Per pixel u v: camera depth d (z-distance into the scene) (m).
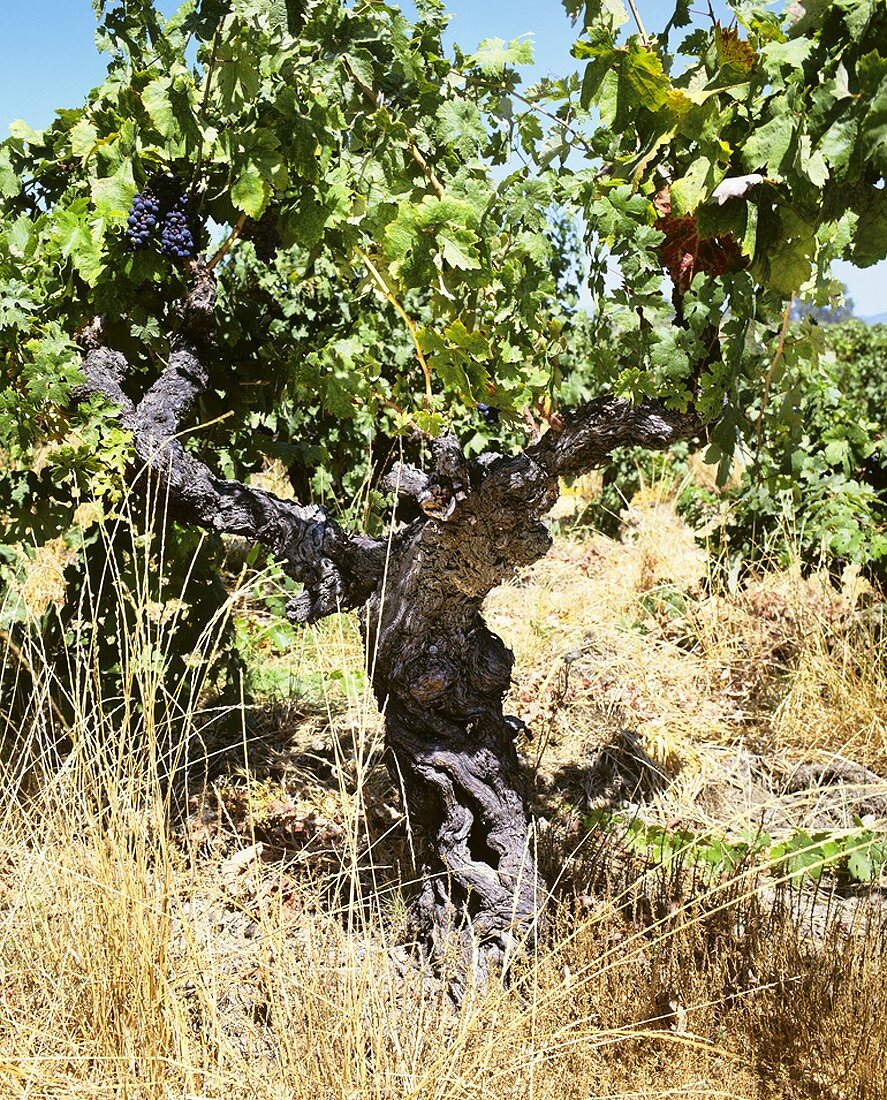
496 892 3.06
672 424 2.88
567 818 3.97
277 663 5.32
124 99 3.06
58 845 2.98
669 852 3.61
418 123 2.84
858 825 3.92
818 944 3.22
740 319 2.48
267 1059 2.54
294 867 3.51
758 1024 2.74
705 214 2.39
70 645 4.01
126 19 3.26
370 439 5.23
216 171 3.22
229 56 2.76
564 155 2.76
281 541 3.26
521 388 2.73
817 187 2.23
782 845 3.63
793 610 5.62
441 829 3.16
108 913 2.63
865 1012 2.70
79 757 3.09
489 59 2.83
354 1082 2.41
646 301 2.47
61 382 3.18
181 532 3.95
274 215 3.30
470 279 2.64
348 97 2.90
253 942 2.91
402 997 2.79
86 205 3.24
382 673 3.24
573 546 8.09
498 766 3.19
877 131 1.93
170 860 2.82
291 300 5.80
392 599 3.17
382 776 4.14
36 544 3.93
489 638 3.26
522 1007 2.71
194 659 4.08
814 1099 2.56
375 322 6.10
